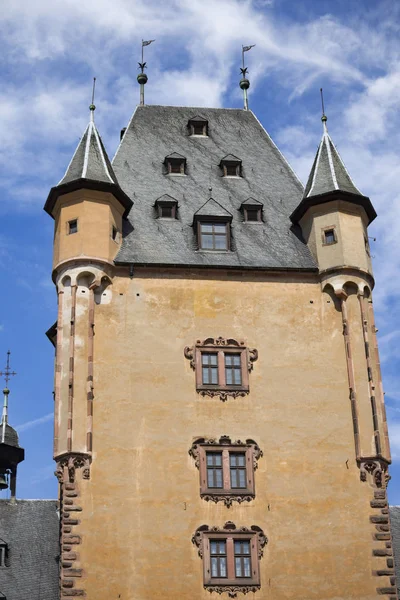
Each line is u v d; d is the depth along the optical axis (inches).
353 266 1883.6
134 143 2196.1
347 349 1828.2
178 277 1867.6
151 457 1701.5
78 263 1828.2
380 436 1759.4
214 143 2239.2
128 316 1815.9
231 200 2080.5
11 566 1827.0
